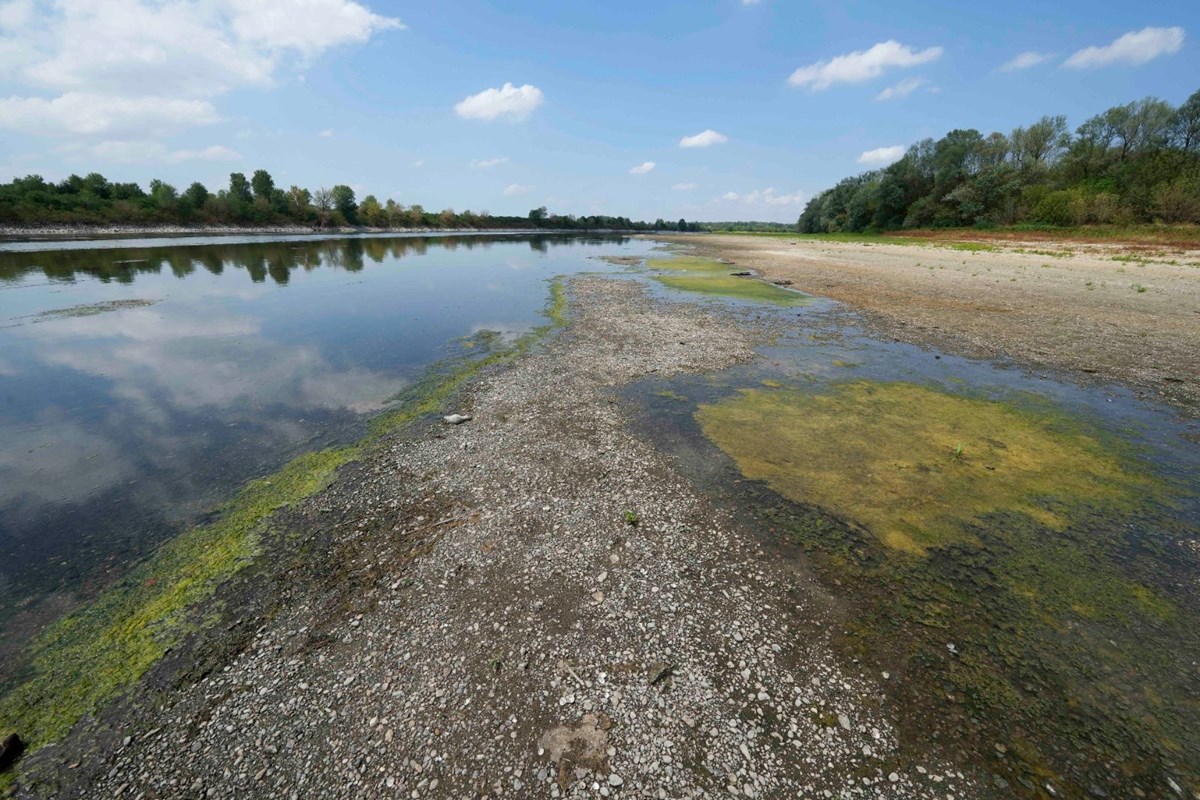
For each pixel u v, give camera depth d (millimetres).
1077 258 35781
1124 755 4168
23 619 5621
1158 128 55844
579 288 27891
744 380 13039
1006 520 7293
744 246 63969
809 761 4121
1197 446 9344
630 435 9984
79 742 4309
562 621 5488
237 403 11758
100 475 8609
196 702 4645
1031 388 12273
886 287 27125
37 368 14086
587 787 3914
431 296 26016
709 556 6566
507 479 8336
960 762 4125
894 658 5090
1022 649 5188
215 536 7031
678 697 4637
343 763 4098
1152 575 6215
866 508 7602
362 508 7633
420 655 5078
